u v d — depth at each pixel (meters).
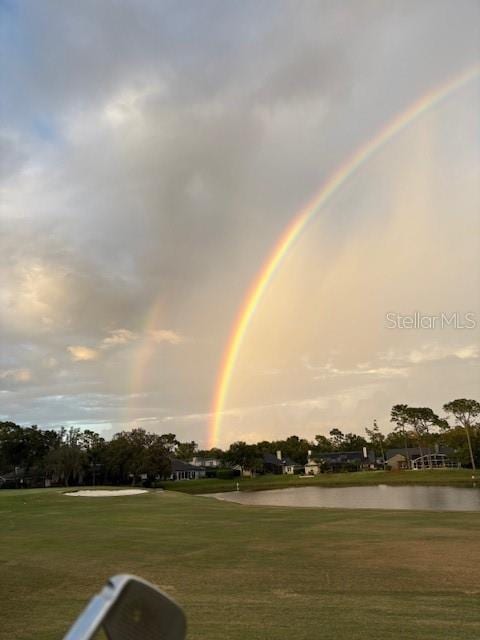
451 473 100.19
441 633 8.38
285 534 20.70
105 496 45.09
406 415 142.88
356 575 13.36
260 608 10.32
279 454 161.12
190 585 12.69
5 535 22.36
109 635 2.00
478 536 18.86
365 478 101.19
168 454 106.25
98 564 15.70
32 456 107.94
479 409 115.38
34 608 11.02
